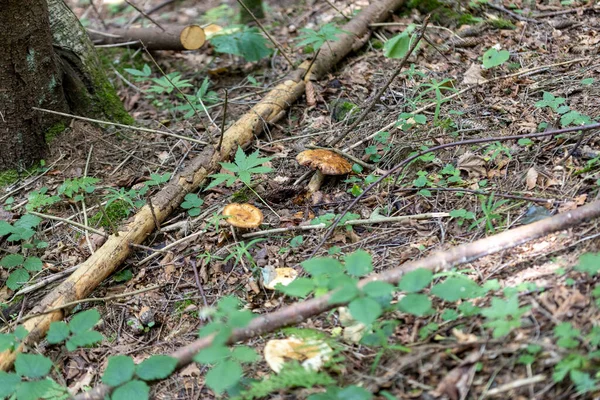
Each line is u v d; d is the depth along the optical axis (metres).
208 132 1.80
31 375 1.33
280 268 1.55
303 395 1.34
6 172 1.80
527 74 1.86
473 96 1.83
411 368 1.32
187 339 1.51
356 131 1.82
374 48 2.09
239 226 1.58
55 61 1.81
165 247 1.64
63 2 1.90
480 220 1.53
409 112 1.82
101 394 1.34
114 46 2.20
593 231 1.42
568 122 1.64
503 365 1.28
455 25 2.11
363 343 1.36
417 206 1.62
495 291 1.39
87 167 1.81
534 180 1.57
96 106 1.91
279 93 1.93
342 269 1.32
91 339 1.34
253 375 1.40
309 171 1.74
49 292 1.59
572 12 2.08
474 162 1.65
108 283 1.61
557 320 1.31
